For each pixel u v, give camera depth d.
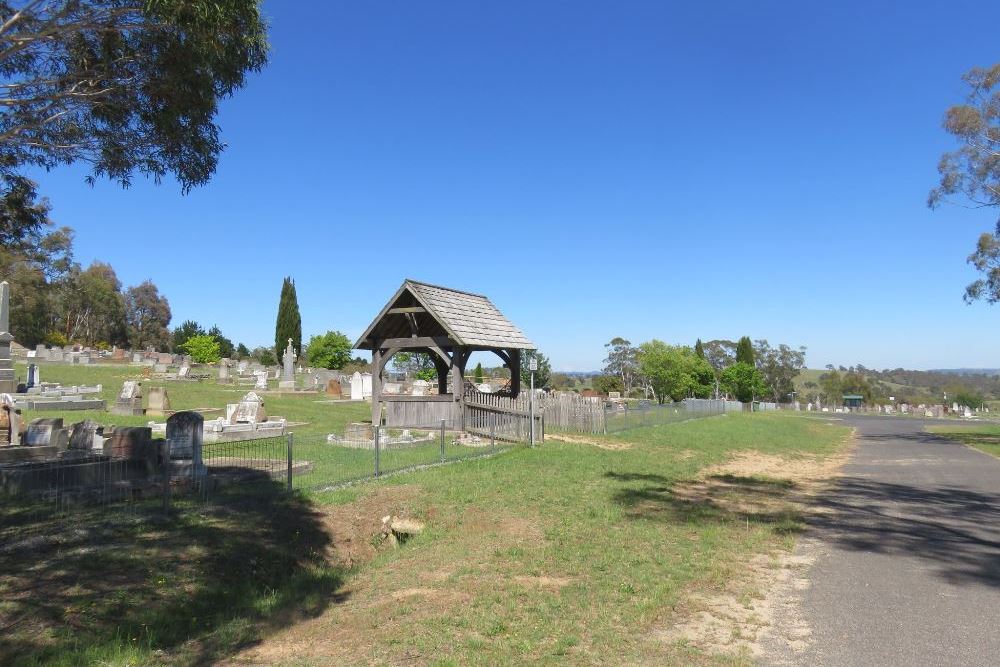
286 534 9.86
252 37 8.88
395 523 11.23
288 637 6.50
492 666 5.38
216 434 19.20
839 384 103.38
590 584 7.50
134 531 9.02
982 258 31.84
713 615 6.54
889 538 9.93
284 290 72.44
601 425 24.09
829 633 6.05
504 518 10.95
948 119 31.23
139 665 5.80
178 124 9.46
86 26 8.27
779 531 10.27
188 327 106.81
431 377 53.34
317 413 27.95
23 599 6.66
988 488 15.21
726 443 24.50
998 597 7.10
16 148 9.84
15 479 10.91
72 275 75.69
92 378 36.50
